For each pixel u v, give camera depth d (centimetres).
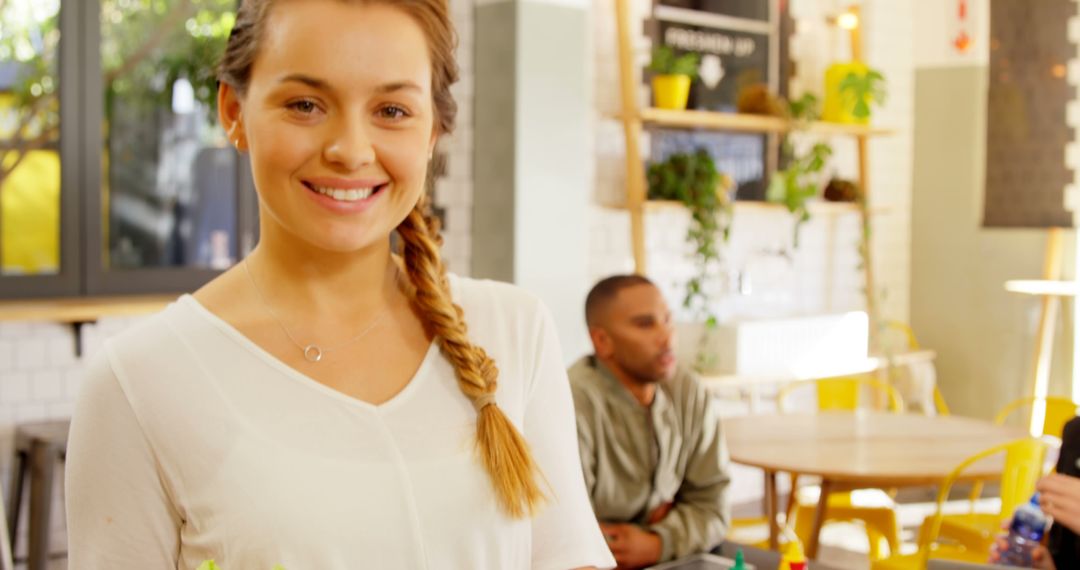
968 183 681
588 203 553
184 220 489
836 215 662
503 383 121
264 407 108
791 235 638
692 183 552
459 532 109
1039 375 648
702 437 305
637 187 541
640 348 293
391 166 108
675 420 299
